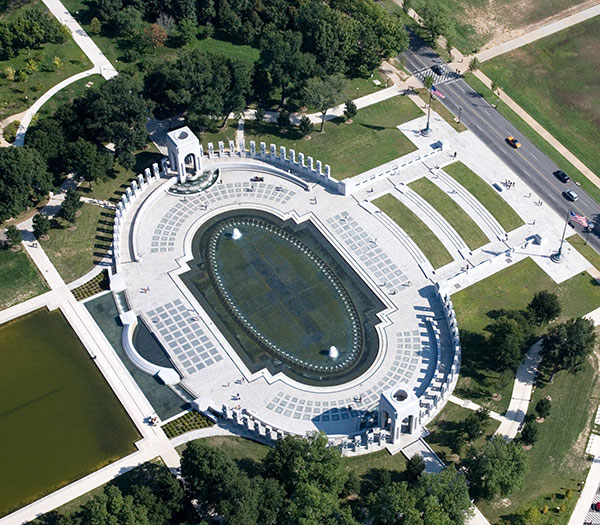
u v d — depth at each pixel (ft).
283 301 646.33
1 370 599.57
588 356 613.11
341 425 570.87
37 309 636.48
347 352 614.75
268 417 573.74
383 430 553.64
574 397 590.55
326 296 650.43
